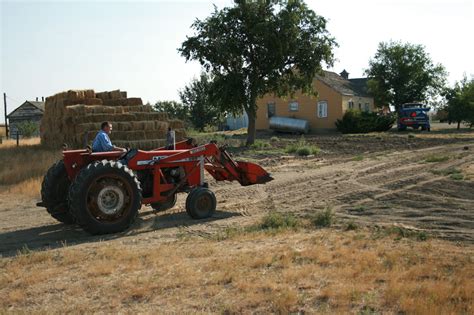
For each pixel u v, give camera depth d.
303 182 14.77
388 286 5.72
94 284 6.20
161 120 24.81
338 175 15.94
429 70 50.38
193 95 48.91
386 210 10.35
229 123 55.38
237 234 8.61
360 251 7.22
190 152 10.70
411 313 4.96
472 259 6.70
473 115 43.09
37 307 5.56
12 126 59.66
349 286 5.72
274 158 22.03
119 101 25.08
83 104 24.00
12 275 6.70
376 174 15.62
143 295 5.75
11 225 10.24
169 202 11.34
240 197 12.67
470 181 13.09
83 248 8.09
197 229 9.39
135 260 7.16
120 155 9.99
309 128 45.47
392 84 50.78
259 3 29.22
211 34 28.77
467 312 4.95
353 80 63.28
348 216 9.94
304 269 6.37
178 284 6.05
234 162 11.62
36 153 22.27
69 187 9.46
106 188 9.10
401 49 49.94
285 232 8.63
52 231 9.67
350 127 42.75
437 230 8.59
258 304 5.35
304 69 30.41
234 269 6.51
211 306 5.36
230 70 29.86
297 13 29.55
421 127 44.56
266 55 29.33
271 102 47.75
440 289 5.48
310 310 5.14
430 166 17.00
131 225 9.90
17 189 14.09
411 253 7.02
